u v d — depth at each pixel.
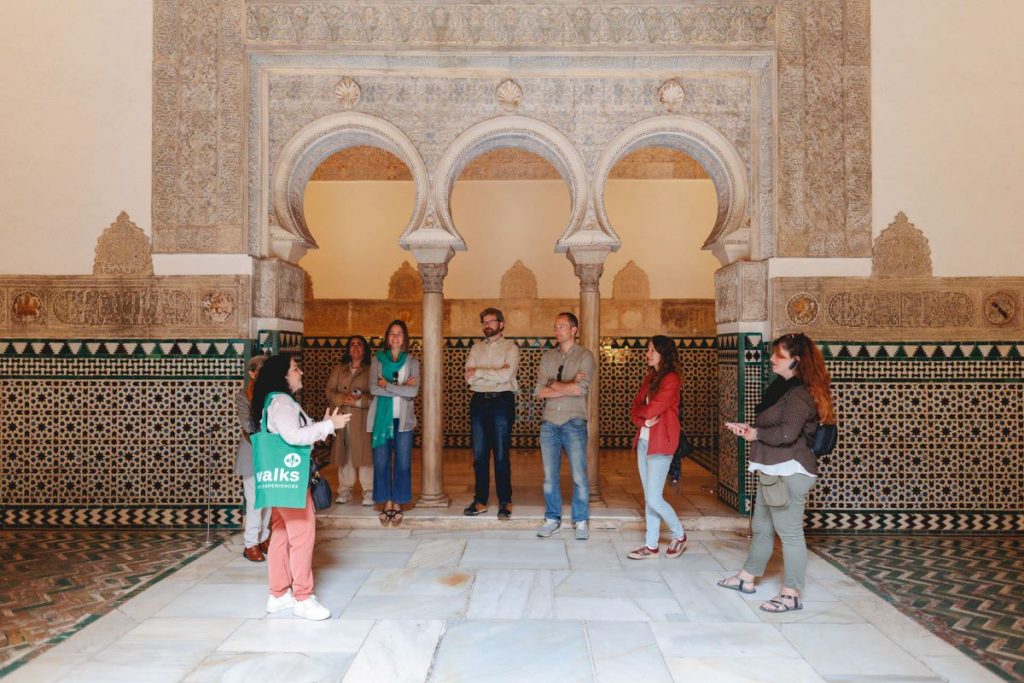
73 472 5.04
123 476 5.04
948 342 5.04
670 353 4.30
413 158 5.24
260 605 3.50
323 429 3.24
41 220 5.09
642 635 3.14
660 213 8.46
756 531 3.65
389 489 4.95
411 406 4.97
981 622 3.30
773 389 3.51
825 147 5.09
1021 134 5.05
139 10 5.12
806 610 3.45
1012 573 4.05
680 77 5.24
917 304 5.05
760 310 5.16
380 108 5.27
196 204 5.09
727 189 5.35
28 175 5.10
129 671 2.77
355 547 4.51
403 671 2.79
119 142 5.10
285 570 3.43
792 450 3.40
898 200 5.08
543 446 4.79
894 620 3.32
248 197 5.16
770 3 5.09
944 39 5.08
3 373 5.04
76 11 5.11
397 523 4.96
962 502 5.01
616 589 3.74
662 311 8.42
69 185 5.09
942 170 5.07
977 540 4.80
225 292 5.05
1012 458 4.99
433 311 5.30
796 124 5.09
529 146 5.50
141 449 5.04
